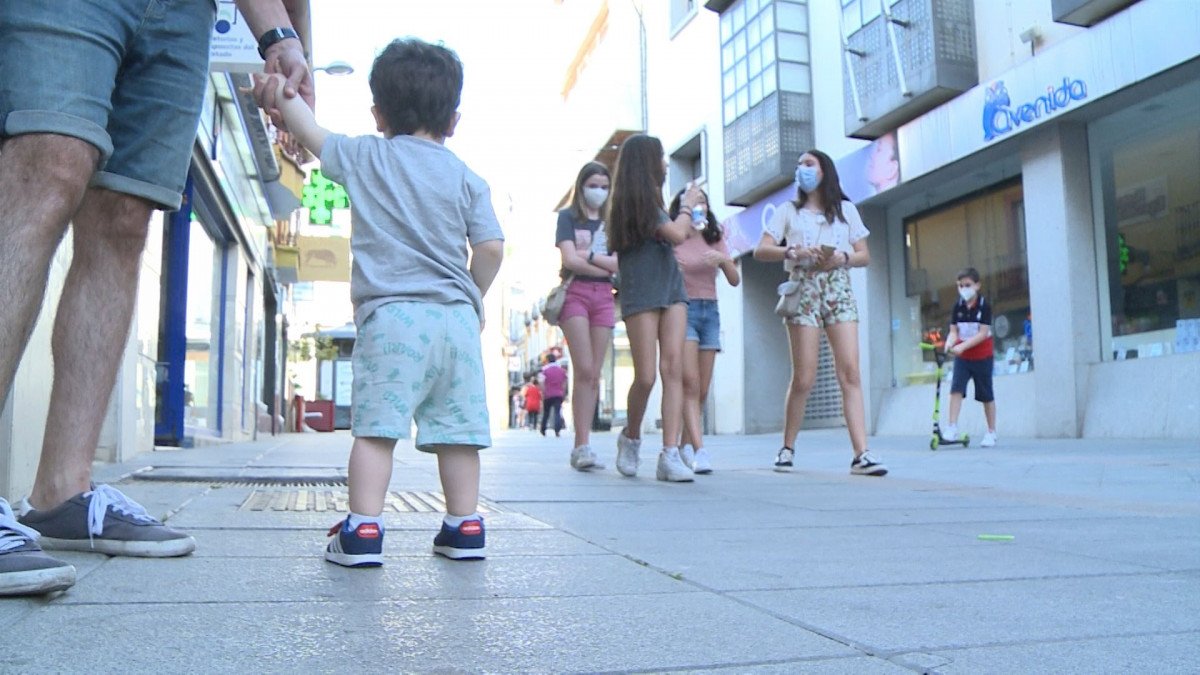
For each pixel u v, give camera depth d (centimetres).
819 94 1619
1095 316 1119
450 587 223
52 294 392
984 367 961
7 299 196
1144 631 188
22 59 204
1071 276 1111
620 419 2777
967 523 357
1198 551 290
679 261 601
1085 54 1058
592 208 603
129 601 196
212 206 1112
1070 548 296
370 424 247
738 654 167
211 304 1223
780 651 169
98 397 253
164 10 247
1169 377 996
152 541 247
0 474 336
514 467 680
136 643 164
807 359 620
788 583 235
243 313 1401
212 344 1248
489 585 227
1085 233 1123
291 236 2136
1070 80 1076
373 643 169
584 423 629
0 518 198
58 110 204
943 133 1262
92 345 250
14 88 204
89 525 243
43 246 202
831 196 605
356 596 210
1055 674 158
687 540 308
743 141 1733
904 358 1466
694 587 228
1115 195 1108
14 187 202
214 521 329
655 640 176
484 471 630
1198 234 1010
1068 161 1124
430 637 175
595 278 622
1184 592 226
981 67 1247
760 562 266
